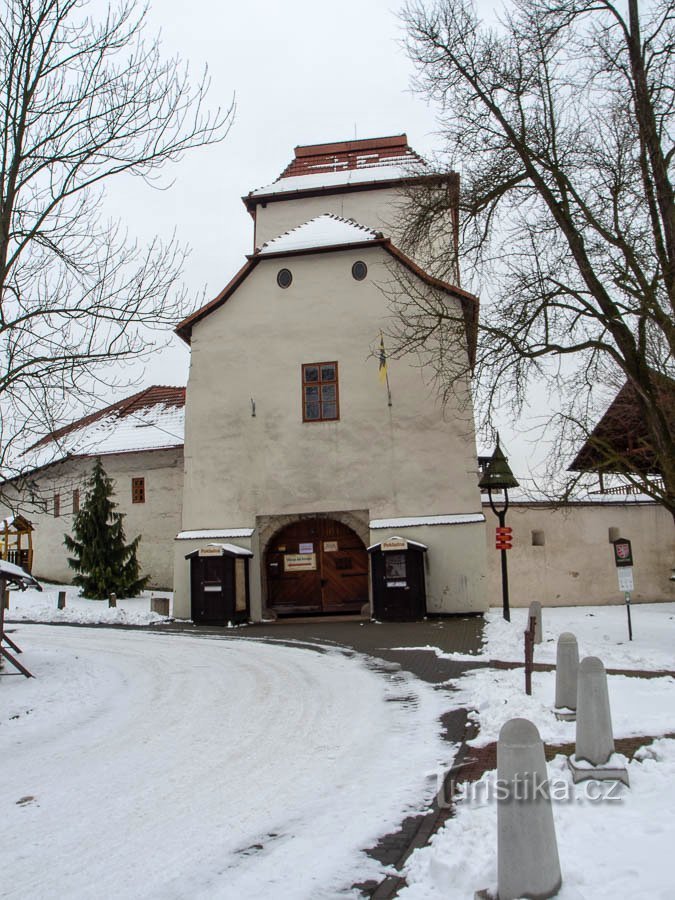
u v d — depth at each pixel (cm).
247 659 1477
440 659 1393
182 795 684
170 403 3428
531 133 1616
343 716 970
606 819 527
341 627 2005
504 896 407
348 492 2297
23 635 1981
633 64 1501
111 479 2912
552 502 1728
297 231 2508
